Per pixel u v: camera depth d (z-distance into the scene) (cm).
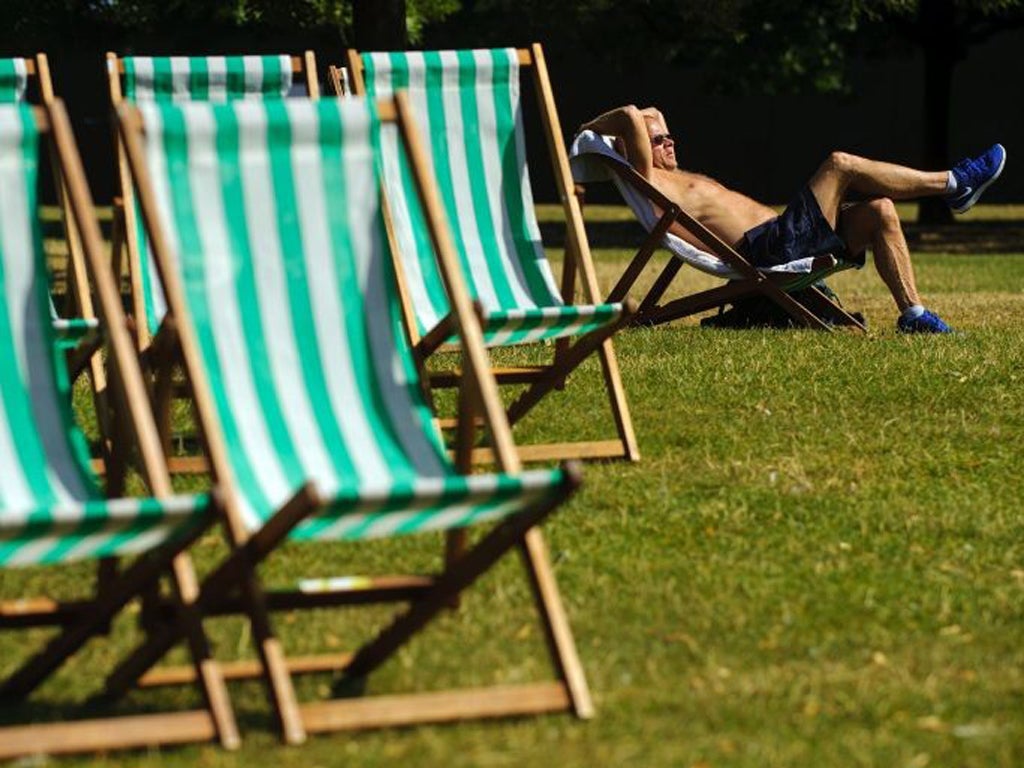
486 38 6706
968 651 1393
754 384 2439
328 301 1404
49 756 1134
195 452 2041
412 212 2214
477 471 1998
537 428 2202
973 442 2145
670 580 1568
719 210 3058
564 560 1628
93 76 8500
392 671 1327
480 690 1261
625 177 2952
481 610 1472
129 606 1455
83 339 1792
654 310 3070
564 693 1238
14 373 1321
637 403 2330
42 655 1255
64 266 4753
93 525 1094
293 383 1372
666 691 1285
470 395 1389
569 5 4828
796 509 1817
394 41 4103
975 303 3766
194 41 6788
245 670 1302
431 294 2183
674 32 5916
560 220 7662
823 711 1248
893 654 1381
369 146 1421
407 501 1152
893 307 3681
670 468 1995
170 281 1280
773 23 6372
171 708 1259
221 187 1379
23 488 1264
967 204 3012
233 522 1189
